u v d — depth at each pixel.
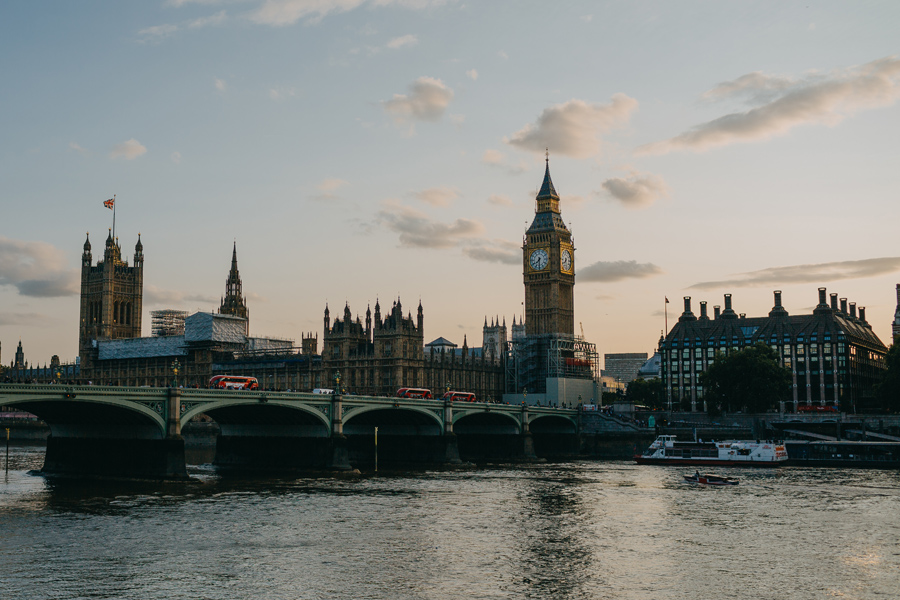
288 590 64.38
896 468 160.62
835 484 130.75
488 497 114.12
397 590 64.75
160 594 62.84
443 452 175.62
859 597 63.47
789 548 79.69
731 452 169.62
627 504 107.50
